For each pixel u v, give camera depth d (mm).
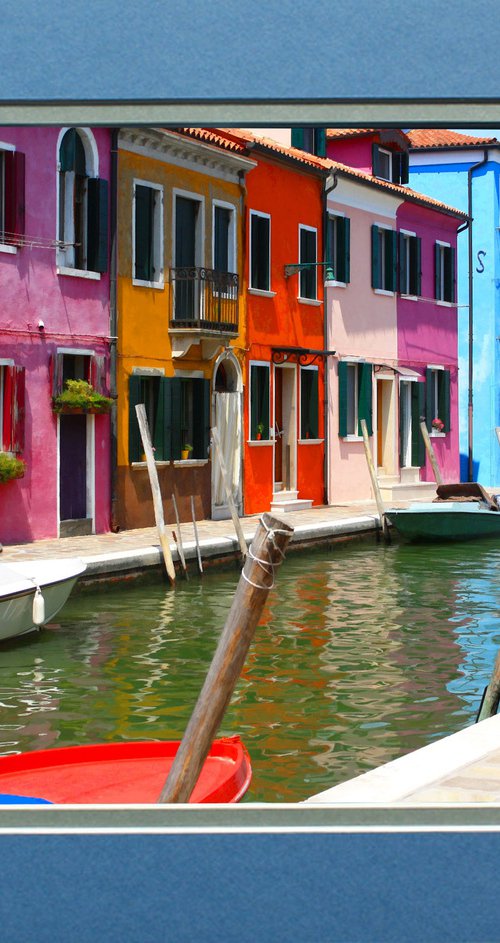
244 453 24797
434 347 33812
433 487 31281
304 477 27469
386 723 9359
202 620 14070
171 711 9797
